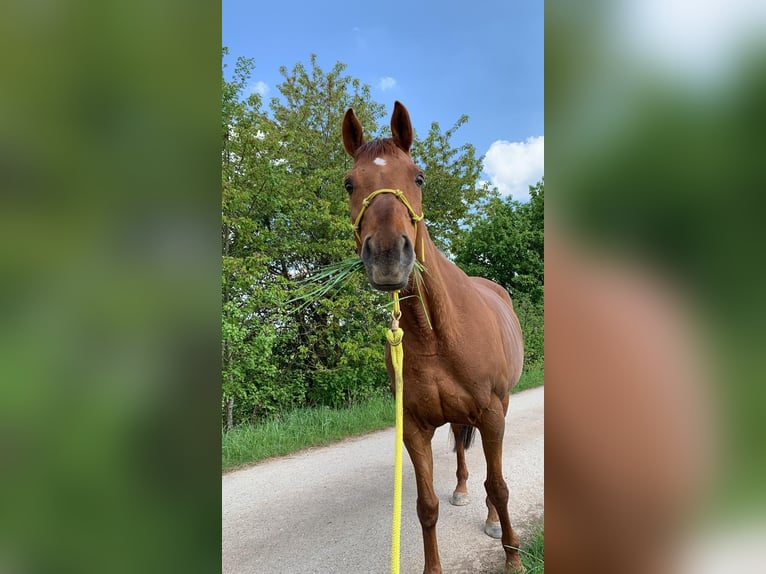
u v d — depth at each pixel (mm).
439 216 9508
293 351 7285
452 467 4367
